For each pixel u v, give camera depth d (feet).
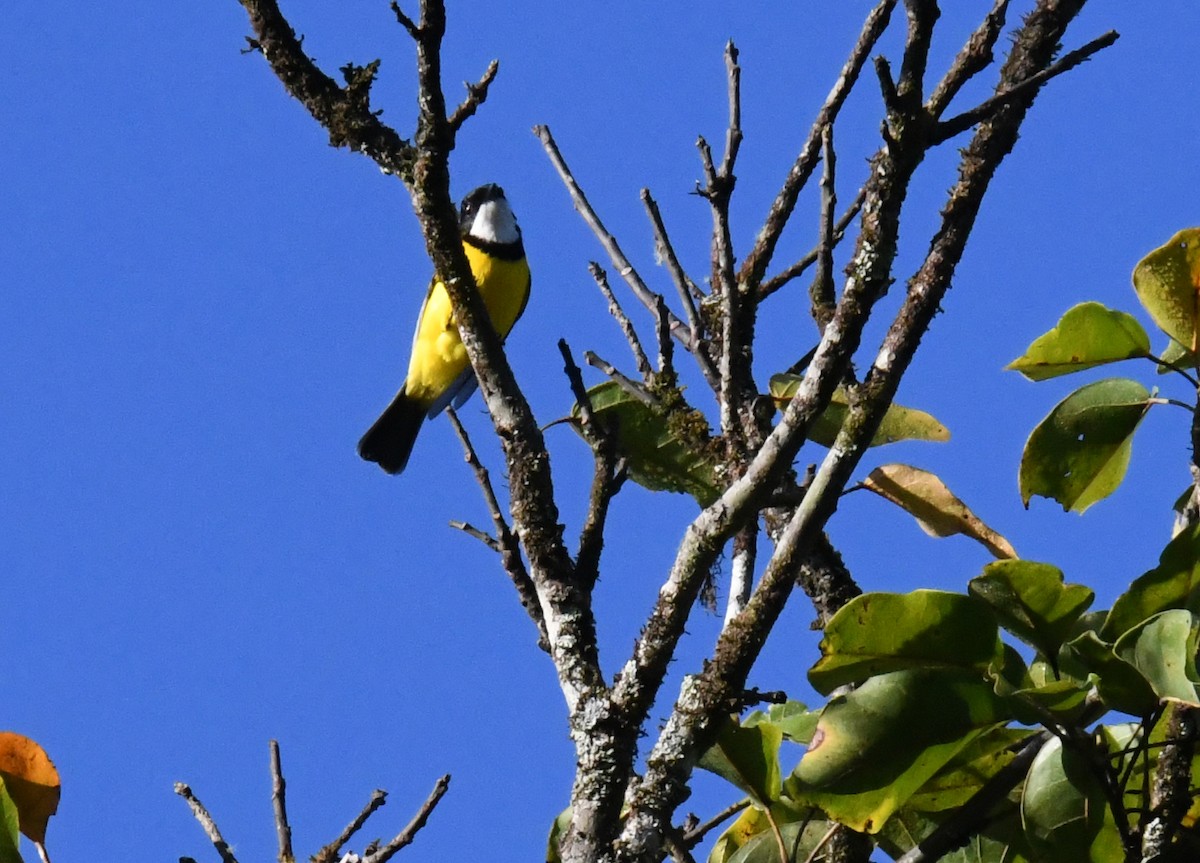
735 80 25.58
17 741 24.16
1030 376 25.54
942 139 19.69
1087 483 26.14
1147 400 25.27
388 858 21.52
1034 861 21.54
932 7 19.30
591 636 21.76
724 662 20.11
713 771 22.90
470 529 23.22
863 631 21.40
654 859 19.19
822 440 27.86
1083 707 21.16
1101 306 24.57
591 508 22.74
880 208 19.84
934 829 24.85
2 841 21.52
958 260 20.65
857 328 19.95
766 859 25.08
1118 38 19.75
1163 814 20.52
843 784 20.66
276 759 22.85
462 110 22.94
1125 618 21.17
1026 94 22.15
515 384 23.44
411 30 22.18
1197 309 23.29
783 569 20.11
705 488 28.48
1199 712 20.85
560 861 19.63
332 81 26.76
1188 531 20.85
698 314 27.55
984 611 21.40
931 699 20.92
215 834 22.45
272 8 27.12
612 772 19.97
